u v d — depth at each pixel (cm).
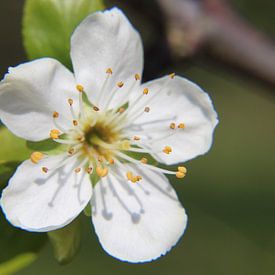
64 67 16
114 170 16
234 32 17
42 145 16
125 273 23
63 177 16
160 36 17
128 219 16
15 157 16
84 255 23
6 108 15
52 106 16
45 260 23
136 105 16
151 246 16
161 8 17
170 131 16
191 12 17
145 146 16
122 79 16
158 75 17
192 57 17
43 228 15
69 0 16
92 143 16
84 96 16
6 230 16
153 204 16
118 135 16
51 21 16
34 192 16
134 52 16
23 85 15
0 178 16
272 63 17
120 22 16
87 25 16
